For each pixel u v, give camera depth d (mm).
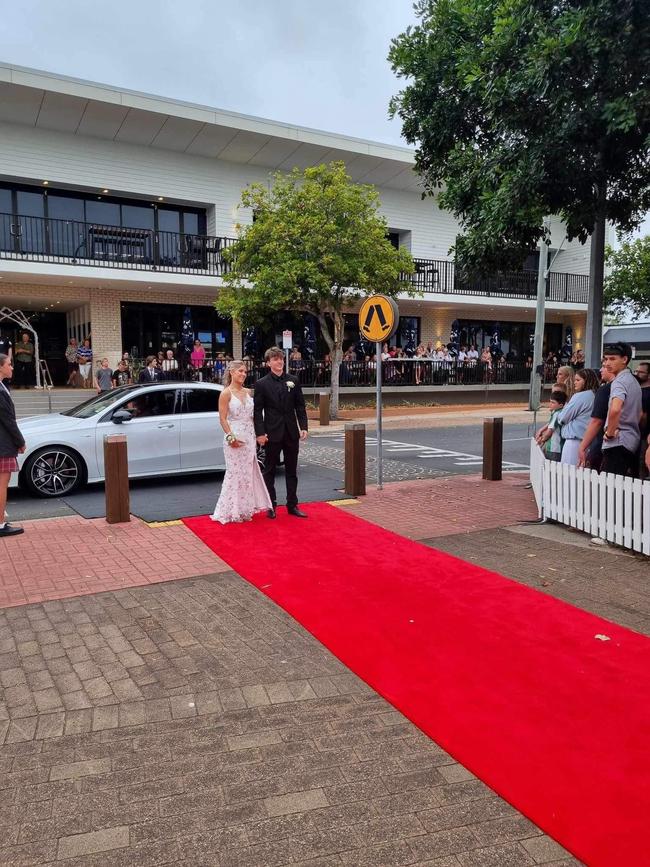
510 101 6789
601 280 8125
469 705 3311
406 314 27031
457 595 4844
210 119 19766
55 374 22766
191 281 19688
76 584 5184
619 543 6047
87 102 18141
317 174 18344
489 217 7242
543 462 7125
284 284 17031
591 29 5934
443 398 25797
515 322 30078
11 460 6535
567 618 4410
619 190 8062
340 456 12461
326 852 2367
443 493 8680
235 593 4965
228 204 22141
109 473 6977
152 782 2773
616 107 6027
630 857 2287
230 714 3307
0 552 6020
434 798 2654
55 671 3775
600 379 7773
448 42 7918
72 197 20328
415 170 9289
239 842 2418
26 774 2834
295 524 6906
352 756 2943
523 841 2408
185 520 7070
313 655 3936
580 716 3199
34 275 17719
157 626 4383
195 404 9688
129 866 2309
